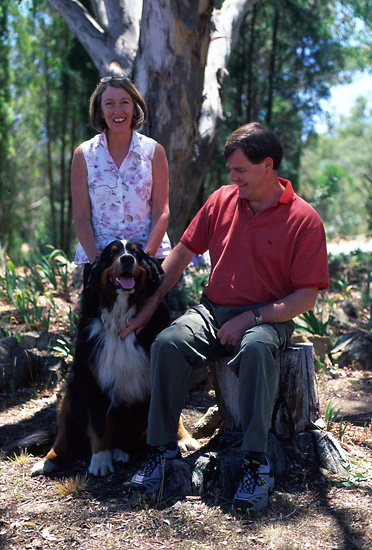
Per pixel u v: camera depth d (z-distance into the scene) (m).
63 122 15.31
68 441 3.33
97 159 3.43
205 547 2.37
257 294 2.92
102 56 6.43
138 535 2.48
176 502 2.74
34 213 24.67
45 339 5.09
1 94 15.99
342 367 4.98
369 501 2.69
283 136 13.83
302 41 12.76
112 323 3.13
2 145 17.28
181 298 5.91
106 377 3.12
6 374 4.48
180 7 5.46
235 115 12.86
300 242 2.81
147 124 5.72
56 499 2.84
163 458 2.88
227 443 3.07
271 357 2.66
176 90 5.65
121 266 2.97
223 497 2.77
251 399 2.63
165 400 2.83
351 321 6.11
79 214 3.47
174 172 5.87
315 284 2.80
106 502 2.80
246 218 2.93
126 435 3.38
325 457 2.99
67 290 6.70
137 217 3.48
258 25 13.03
